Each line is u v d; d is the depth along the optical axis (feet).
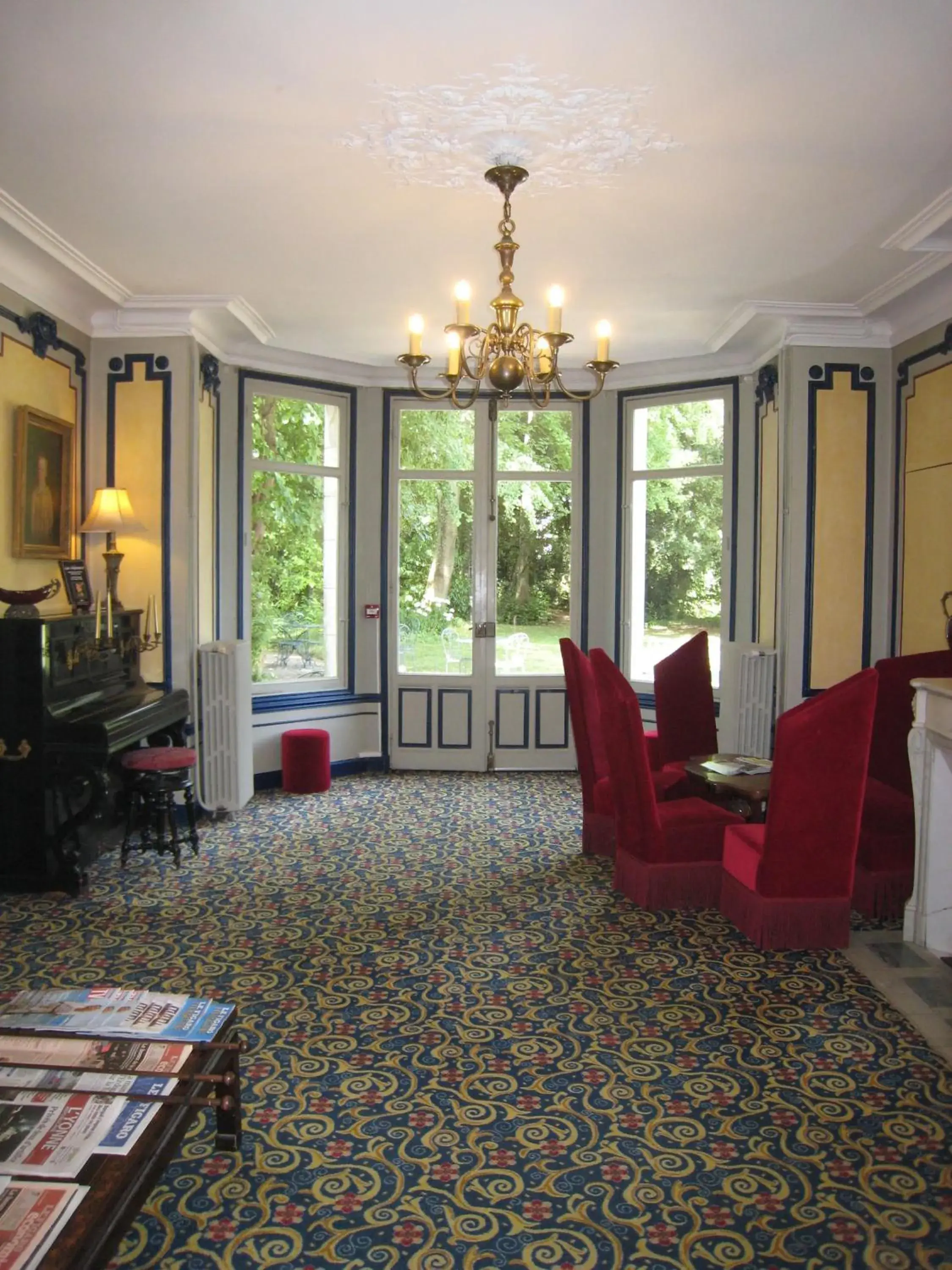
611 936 12.09
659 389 21.56
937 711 11.41
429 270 14.93
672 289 15.80
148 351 16.92
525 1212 6.86
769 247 13.70
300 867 15.05
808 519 17.13
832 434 17.13
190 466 16.97
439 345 19.99
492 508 22.52
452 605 22.71
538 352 12.94
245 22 8.14
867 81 9.11
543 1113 8.11
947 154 10.64
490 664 22.65
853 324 16.88
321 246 13.84
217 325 17.76
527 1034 9.50
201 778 17.84
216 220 12.79
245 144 10.48
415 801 19.66
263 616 20.70
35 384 14.84
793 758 11.03
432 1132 7.82
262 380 20.25
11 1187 5.37
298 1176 7.24
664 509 21.81
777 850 11.39
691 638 20.86
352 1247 6.50
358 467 22.11
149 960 11.27
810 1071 8.80
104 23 8.14
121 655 15.84
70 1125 5.98
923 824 11.64
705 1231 6.66
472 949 11.67
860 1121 8.00
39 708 13.12
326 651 22.12
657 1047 9.25
